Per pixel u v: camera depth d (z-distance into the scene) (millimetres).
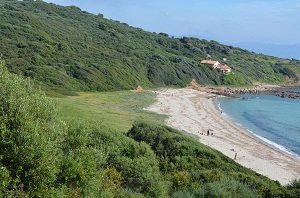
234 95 152125
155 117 82188
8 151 15242
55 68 108188
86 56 131750
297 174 51812
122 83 122812
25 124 15750
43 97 18062
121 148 31109
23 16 136250
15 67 97812
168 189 28641
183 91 139250
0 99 16281
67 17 195250
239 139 71688
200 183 29688
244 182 31672
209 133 72938
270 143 72250
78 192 18312
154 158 32438
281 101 144875
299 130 89625
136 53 158625
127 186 26953
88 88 108875
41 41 122375
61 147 20578
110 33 180000
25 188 15320
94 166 19656
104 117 66438
